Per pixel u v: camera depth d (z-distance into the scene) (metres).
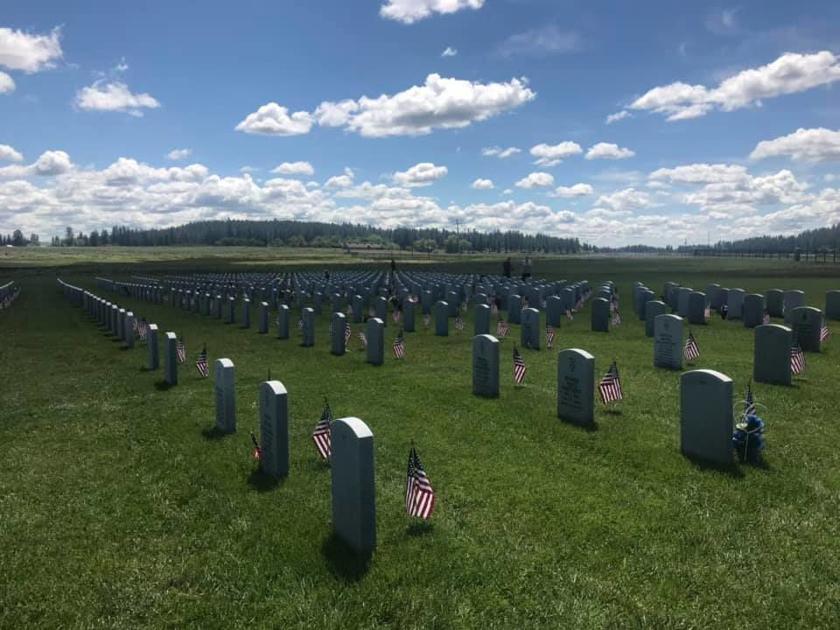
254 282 51.81
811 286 42.69
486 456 9.67
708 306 28.08
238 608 5.83
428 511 7.23
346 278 54.53
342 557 6.66
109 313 28.47
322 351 20.55
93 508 8.16
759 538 6.88
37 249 185.00
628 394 13.14
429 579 6.19
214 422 11.98
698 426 9.27
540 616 5.57
